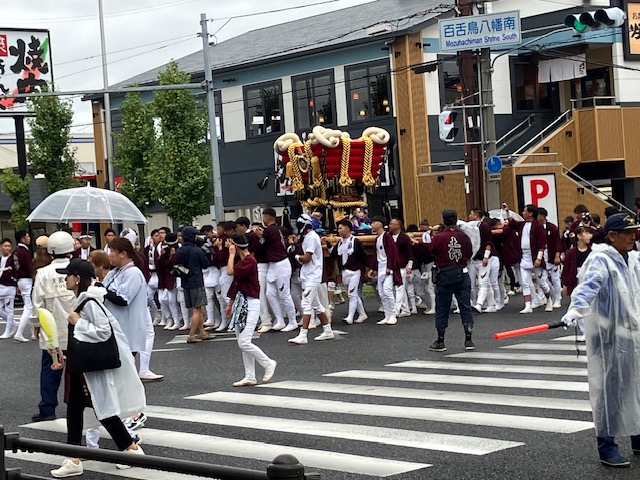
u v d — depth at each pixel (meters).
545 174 29.17
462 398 10.80
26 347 19.06
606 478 7.34
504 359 13.60
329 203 24.19
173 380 13.46
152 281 21.39
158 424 10.29
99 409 8.20
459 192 31.11
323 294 18.67
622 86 33.69
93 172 56.31
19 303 32.69
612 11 22.25
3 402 12.53
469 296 14.81
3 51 40.09
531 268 19.06
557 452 8.16
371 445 8.76
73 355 8.14
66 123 39.12
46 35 41.00
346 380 12.56
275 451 8.74
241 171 38.75
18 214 39.53
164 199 35.62
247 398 11.63
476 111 25.14
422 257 20.03
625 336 7.62
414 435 9.05
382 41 33.38
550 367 12.67
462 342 15.66
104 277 10.57
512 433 8.93
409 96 32.69
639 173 32.62
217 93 39.38
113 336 8.23
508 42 23.64
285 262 18.69
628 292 7.68
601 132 31.64
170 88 28.70
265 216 18.72
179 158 35.06
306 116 36.31
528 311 19.14
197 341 17.98
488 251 19.27
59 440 9.90
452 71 33.66
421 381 12.14
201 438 9.47
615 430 7.62
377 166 24.33
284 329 18.83
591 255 7.79
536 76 34.81
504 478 7.43
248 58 38.59
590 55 34.47
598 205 30.06
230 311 12.75
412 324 18.58
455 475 7.59
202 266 17.95
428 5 35.38
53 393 11.09
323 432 9.43
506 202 29.09
